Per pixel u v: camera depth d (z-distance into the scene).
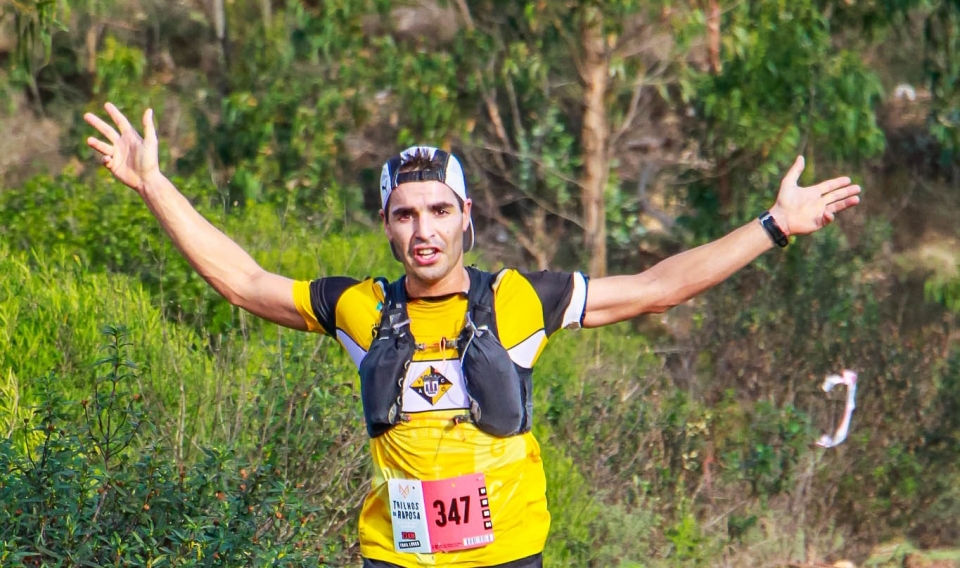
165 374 12.67
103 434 9.51
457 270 6.92
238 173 26.23
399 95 26.78
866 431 18.31
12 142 31.42
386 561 6.99
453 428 6.77
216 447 9.84
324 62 28.16
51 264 17.78
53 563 8.44
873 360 19.97
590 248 28.59
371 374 6.84
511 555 6.86
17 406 11.15
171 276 17.88
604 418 16.11
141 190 7.20
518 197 30.02
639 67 27.31
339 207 25.48
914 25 31.22
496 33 27.41
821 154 28.42
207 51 34.28
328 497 11.48
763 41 25.59
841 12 27.84
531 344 6.88
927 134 32.50
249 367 13.95
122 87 28.88
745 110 26.09
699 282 6.91
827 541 16.48
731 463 16.64
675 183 29.67
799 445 16.91
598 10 25.94
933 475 18.27
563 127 29.38
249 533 9.07
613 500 15.44
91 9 30.50
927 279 28.14
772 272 22.16
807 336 20.72
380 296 7.02
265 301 7.19
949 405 18.98
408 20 30.16
